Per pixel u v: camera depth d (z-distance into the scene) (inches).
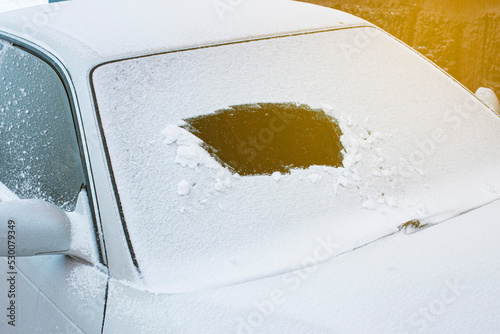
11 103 134.6
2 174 135.3
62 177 119.9
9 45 135.2
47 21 133.9
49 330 110.4
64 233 108.6
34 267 117.3
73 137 118.5
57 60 124.1
